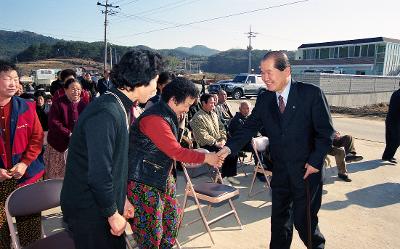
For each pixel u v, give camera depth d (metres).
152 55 1.82
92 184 1.60
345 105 21.03
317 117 2.52
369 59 38.59
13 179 2.69
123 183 1.81
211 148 4.95
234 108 15.97
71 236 2.29
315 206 2.67
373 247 3.46
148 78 1.78
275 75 2.47
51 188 2.47
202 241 3.48
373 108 19.89
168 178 2.38
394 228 3.90
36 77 30.08
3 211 2.62
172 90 2.23
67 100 3.93
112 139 1.66
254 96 21.95
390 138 6.62
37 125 2.87
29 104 2.84
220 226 3.86
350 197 4.83
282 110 2.60
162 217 2.38
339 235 3.69
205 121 5.02
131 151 2.22
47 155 3.91
